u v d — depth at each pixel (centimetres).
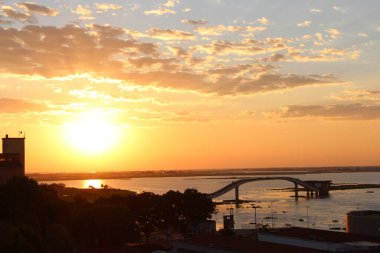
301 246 13488
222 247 13662
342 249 12488
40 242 15888
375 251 12156
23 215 18688
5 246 14200
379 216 18138
